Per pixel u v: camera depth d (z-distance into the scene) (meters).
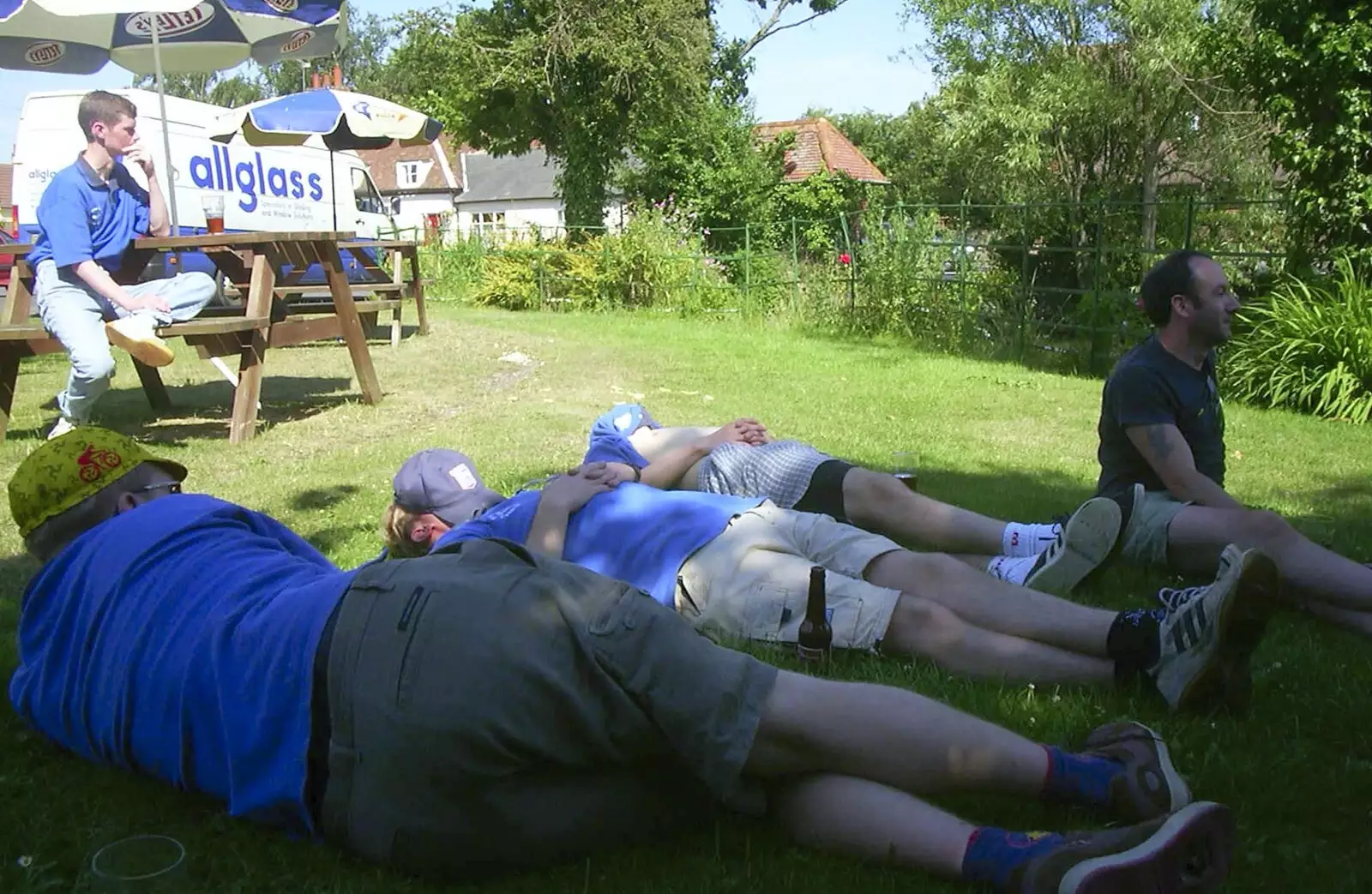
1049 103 23.27
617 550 3.32
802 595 3.13
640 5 24.70
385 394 9.40
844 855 2.23
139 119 13.32
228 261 8.38
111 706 2.51
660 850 2.31
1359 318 9.29
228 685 2.31
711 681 2.16
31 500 2.71
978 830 2.12
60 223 6.57
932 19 24.89
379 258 19.02
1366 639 3.43
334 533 4.96
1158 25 21.86
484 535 3.26
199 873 2.26
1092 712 2.88
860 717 2.21
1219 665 2.75
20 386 9.89
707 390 9.76
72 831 2.43
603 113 25.33
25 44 11.01
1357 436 8.10
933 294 14.61
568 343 13.64
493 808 2.10
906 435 7.61
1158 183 25.28
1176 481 3.92
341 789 2.15
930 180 33.75
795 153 40.12
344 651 2.15
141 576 2.55
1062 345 12.93
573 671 2.12
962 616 3.15
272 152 16.02
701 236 20.02
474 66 25.20
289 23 12.27
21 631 2.76
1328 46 9.88
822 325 16.12
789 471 4.01
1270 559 2.65
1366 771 2.58
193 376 10.34
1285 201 10.91
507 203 61.78
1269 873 2.18
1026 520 5.17
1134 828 1.98
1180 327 4.02
